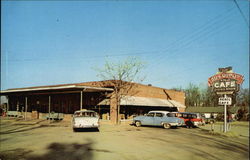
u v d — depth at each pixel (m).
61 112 29.50
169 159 9.25
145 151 10.54
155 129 21.11
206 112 56.72
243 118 53.88
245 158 10.97
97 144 11.85
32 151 9.86
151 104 29.20
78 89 23.44
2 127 20.55
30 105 34.06
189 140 15.14
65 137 14.18
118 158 8.95
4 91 29.47
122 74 26.33
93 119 17.05
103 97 26.36
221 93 21.44
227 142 15.95
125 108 27.38
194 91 72.00
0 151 9.81
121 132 17.70
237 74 20.72
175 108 40.78
